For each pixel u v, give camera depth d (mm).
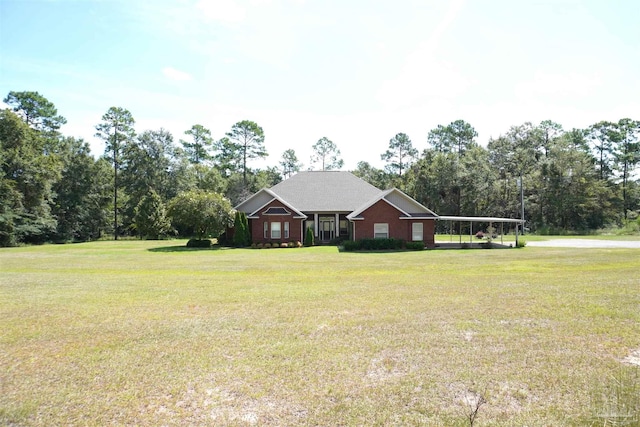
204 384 5031
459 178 55438
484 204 59062
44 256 24016
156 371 5453
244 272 15586
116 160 52938
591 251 23406
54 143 50344
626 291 10227
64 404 4551
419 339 6664
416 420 4117
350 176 39062
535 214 58094
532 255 21625
